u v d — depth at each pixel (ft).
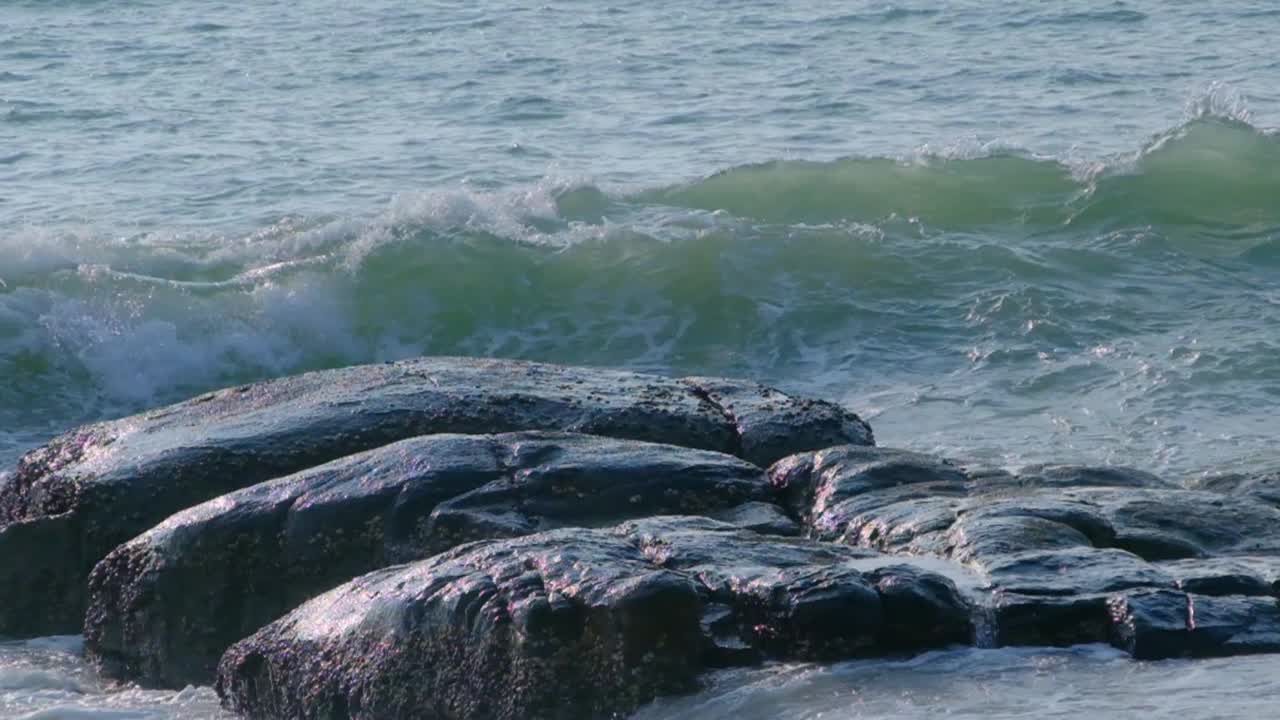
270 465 54.90
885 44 190.70
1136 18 204.33
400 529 49.21
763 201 120.67
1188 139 125.18
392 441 55.93
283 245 107.96
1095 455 74.59
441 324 102.47
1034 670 40.63
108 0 230.89
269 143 146.30
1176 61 177.47
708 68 178.81
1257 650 41.32
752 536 45.57
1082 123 148.66
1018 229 115.85
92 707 46.80
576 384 61.00
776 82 170.30
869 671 40.93
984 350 93.15
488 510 49.01
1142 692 38.78
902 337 96.63
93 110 160.97
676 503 50.08
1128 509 48.78
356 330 101.40
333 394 59.26
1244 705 37.45
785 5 218.79
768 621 42.01
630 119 154.30
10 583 54.95
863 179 122.72
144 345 96.12
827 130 147.74
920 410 83.71
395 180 131.44
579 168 134.92
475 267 105.40
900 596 41.88
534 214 115.75
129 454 56.24
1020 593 42.75
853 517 49.14
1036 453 75.15
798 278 105.09
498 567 42.55
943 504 49.01
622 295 104.22
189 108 162.50
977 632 42.37
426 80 175.63
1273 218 115.34
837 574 42.52
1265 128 143.74
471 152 141.49
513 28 206.49
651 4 223.30
